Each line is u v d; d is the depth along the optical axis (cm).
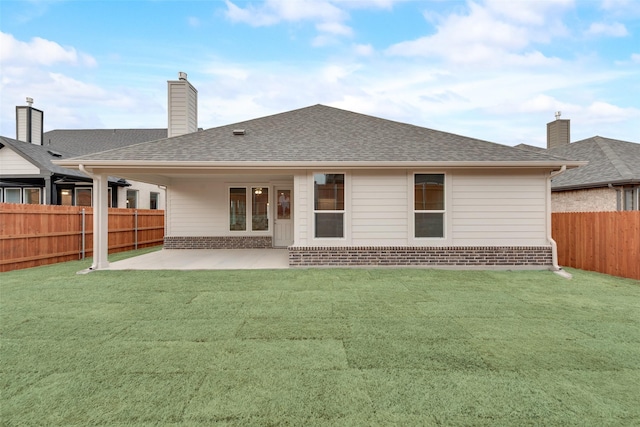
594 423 233
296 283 640
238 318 443
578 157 1351
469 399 261
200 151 823
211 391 270
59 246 904
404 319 439
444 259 800
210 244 1194
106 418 237
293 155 808
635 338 380
